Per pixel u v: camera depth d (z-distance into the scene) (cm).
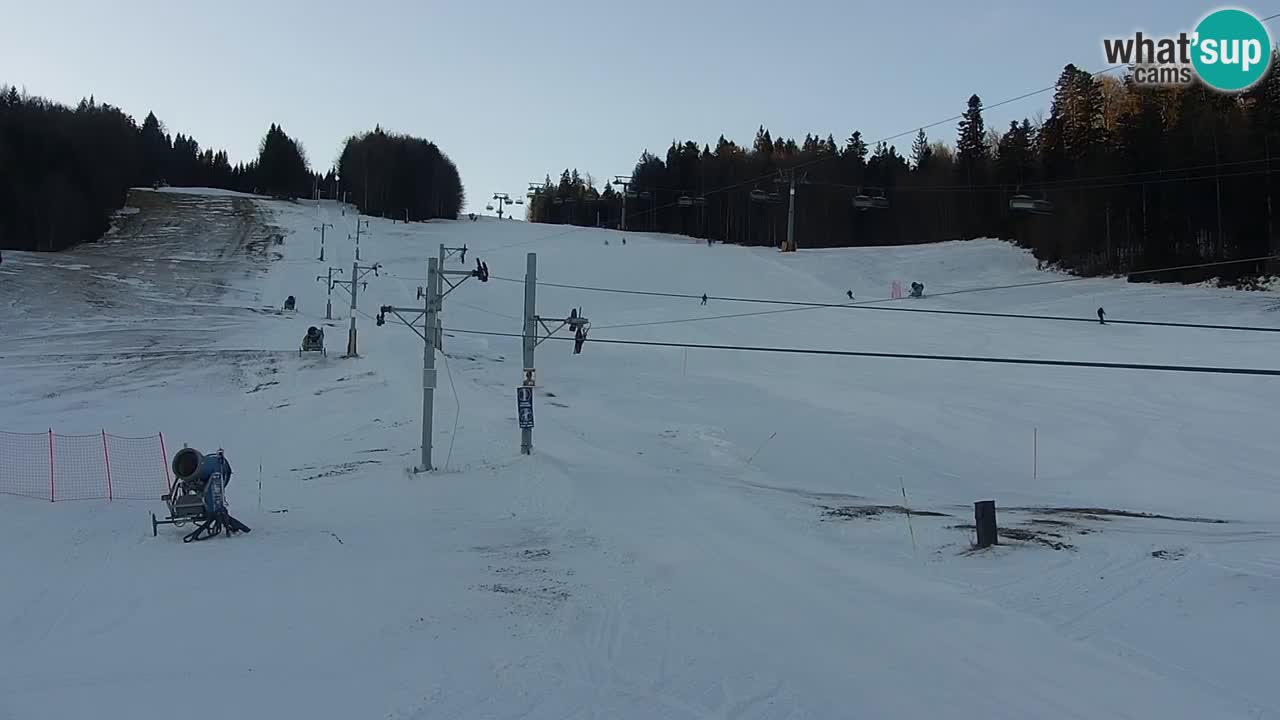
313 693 882
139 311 6141
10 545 1614
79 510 2038
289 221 12275
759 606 1180
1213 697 834
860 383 4375
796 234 12644
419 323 6650
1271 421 3288
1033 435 3238
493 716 823
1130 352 4681
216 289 7331
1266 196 6481
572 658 988
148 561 1490
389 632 1088
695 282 8388
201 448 3027
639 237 12794
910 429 3384
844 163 12762
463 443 2973
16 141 10919
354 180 15800
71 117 14050
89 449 2989
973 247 10069
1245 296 6097
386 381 4200
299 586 1316
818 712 824
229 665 970
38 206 9288
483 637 1066
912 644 1012
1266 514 2078
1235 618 1045
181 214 12194
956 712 816
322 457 2844
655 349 5638
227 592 1282
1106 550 1432
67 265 7588
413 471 2508
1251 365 4159
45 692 885
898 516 1898
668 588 1280
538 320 2772
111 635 1081
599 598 1233
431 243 11112
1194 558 1338
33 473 2638
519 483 2269
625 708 841
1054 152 9631
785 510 1981
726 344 5638
